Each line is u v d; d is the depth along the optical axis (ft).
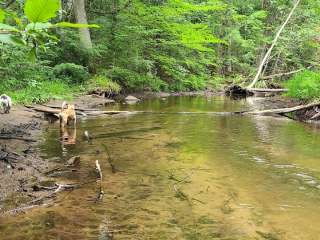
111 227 15.01
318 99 46.34
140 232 14.66
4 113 35.81
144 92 71.10
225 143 29.68
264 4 113.50
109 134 31.68
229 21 106.42
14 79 47.16
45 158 24.07
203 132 33.73
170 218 15.99
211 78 95.35
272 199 18.52
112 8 69.26
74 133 31.78
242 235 14.69
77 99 51.16
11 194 18.08
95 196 18.16
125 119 39.55
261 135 33.17
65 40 58.70
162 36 78.74
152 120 39.40
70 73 59.00
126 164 23.40
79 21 59.06
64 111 33.42
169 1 75.66
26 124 33.58
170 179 20.89
